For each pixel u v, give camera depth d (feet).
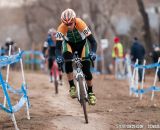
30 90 76.59
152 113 54.80
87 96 49.24
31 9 263.70
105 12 227.61
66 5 241.96
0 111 55.21
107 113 55.06
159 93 79.56
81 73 48.14
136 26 239.50
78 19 48.47
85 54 49.01
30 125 47.75
